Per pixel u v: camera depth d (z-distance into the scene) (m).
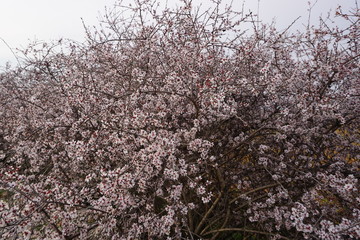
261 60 3.77
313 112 3.10
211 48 4.14
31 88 5.46
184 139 3.22
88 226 2.72
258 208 3.40
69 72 3.50
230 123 3.98
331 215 2.96
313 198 2.87
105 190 2.25
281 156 3.34
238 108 3.74
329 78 3.43
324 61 3.62
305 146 3.49
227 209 3.53
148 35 3.89
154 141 2.69
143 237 2.82
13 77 5.89
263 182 3.80
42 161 4.13
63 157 4.04
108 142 3.24
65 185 3.10
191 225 3.43
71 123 3.73
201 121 3.29
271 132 3.60
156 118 3.30
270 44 3.76
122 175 2.37
